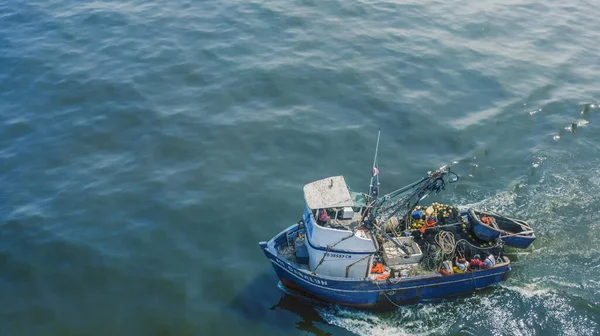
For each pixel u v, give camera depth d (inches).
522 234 1002.7
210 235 1076.5
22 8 1930.4
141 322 920.3
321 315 940.0
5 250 1059.3
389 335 902.4
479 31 1724.9
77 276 1004.6
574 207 1117.1
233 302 951.0
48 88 1529.3
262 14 1818.4
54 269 1018.7
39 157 1299.2
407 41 1663.4
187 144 1310.3
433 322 922.1
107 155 1295.5
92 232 1090.1
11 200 1178.6
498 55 1608.0
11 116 1434.5
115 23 1814.7
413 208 997.8
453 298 959.0
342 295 932.6
